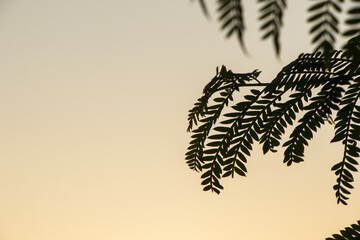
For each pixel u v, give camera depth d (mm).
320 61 894
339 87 907
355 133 902
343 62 883
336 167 903
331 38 318
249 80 936
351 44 398
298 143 938
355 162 899
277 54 313
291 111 932
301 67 903
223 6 306
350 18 307
